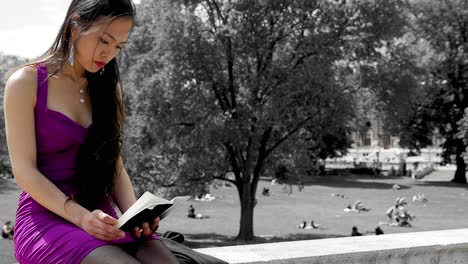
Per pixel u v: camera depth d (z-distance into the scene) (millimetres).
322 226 42188
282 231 39750
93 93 3609
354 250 5531
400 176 92688
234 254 5207
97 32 3240
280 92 32281
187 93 32375
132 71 34156
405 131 68562
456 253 6230
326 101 33344
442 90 72062
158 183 33812
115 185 3844
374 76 33938
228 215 47531
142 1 35125
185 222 43406
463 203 56469
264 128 33812
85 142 3492
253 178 36250
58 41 3449
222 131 31797
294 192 65562
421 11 68625
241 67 33906
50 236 3143
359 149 141250
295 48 33125
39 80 3383
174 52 31500
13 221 42219
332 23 32906
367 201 58250
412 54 36031
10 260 27859
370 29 32969
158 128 32531
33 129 3322
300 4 31984
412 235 6508
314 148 39500
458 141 74562
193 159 33344
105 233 3109
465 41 68875
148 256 3350
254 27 32500
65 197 3232
